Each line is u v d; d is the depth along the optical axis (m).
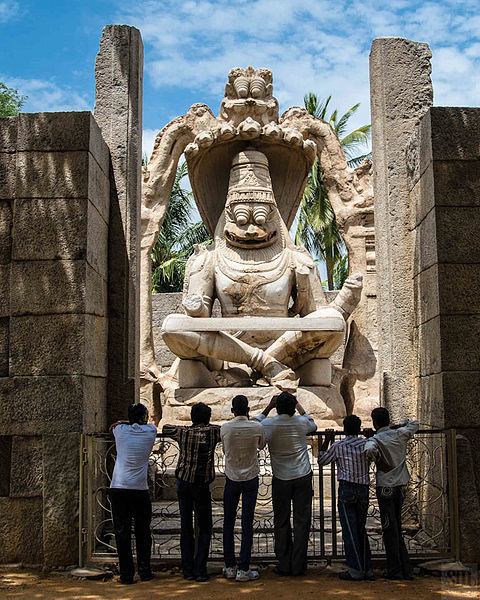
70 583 5.01
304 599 4.55
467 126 6.01
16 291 5.73
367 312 9.45
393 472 5.21
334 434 5.36
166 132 9.79
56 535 5.36
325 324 7.92
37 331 5.67
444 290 5.78
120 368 6.49
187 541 5.09
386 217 7.02
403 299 6.85
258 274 8.84
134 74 7.05
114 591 4.77
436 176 5.93
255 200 8.98
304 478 5.16
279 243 9.18
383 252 7.05
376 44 7.31
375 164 7.32
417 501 6.29
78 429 5.51
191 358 8.14
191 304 8.02
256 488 5.13
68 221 5.80
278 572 5.17
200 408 5.30
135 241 6.77
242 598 4.55
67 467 5.43
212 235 9.90
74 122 5.95
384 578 5.12
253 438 5.09
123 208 6.73
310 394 7.96
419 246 6.50
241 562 5.02
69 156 5.90
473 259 5.82
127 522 5.07
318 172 19.59
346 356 9.45
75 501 5.39
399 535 5.18
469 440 5.60
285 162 9.64
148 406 9.16
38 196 5.85
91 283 5.92
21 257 5.77
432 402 5.98
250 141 9.34
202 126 9.71
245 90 9.30
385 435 5.25
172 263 21.52
